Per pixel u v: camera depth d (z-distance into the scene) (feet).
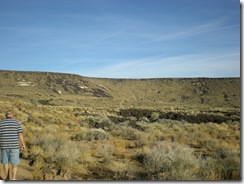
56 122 112.88
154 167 39.96
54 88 588.50
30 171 38.29
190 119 179.32
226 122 167.63
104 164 46.68
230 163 40.24
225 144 68.64
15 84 562.66
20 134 33.94
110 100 399.03
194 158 40.04
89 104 340.39
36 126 89.15
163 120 152.76
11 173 35.81
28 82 585.22
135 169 42.16
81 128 93.25
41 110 151.74
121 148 60.95
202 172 37.45
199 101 563.48
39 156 44.29
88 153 51.47
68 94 574.97
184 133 92.12
